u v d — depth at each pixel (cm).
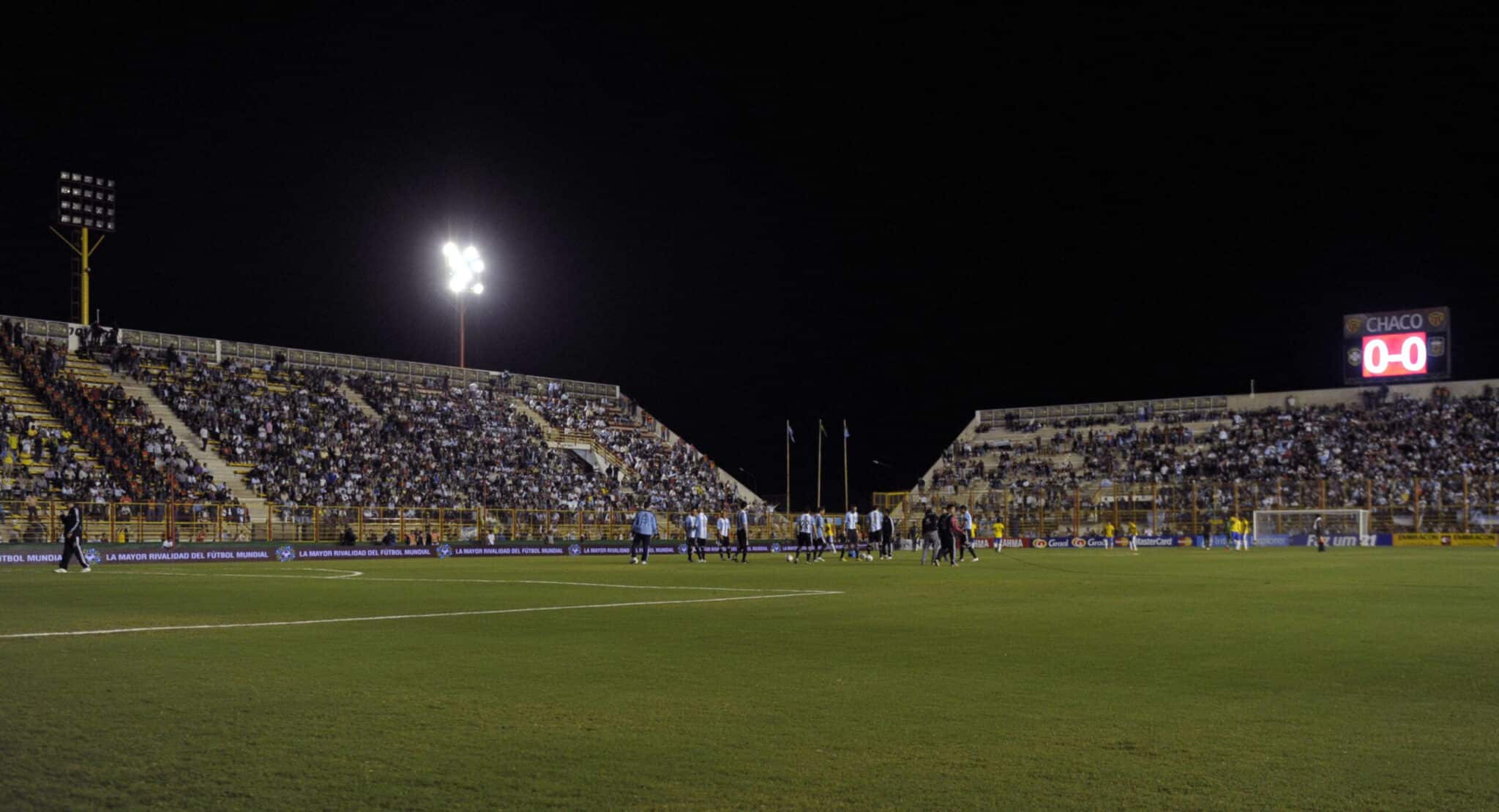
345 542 5722
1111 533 8256
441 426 7581
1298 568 4122
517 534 6656
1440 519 7762
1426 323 8744
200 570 4088
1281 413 9238
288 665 1286
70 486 5225
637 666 1288
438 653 1402
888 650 1446
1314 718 962
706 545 7138
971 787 732
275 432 6600
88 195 7131
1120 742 867
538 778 754
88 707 1009
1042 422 10256
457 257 8588
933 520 4816
